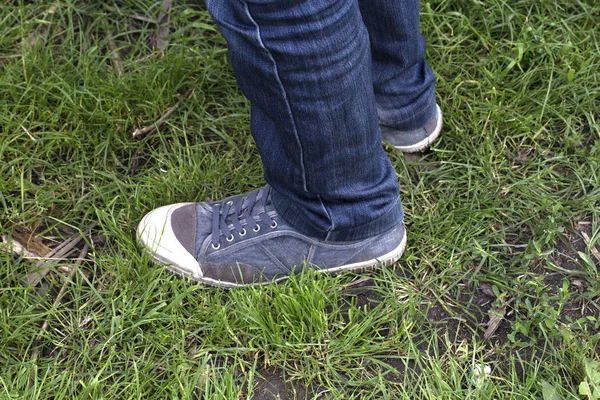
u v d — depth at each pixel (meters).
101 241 1.88
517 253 1.82
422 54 1.84
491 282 1.77
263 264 1.71
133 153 2.09
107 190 1.97
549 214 1.89
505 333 1.67
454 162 2.01
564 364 1.57
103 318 1.69
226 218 1.73
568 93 2.13
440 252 1.82
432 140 2.04
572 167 1.99
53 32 2.32
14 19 2.31
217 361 1.63
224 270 1.72
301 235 1.66
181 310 1.71
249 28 1.21
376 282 1.75
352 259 1.72
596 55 2.17
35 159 1.99
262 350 1.64
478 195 1.94
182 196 1.95
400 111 1.92
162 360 1.61
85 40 2.30
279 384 1.59
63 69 2.20
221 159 2.03
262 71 1.26
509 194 1.95
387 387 1.57
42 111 2.09
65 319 1.70
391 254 1.75
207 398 1.50
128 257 1.79
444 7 2.31
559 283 1.76
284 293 1.69
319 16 1.17
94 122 2.10
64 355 1.64
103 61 2.22
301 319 1.64
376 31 1.73
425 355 1.63
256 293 1.68
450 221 1.87
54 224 1.89
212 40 2.36
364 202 1.55
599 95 2.14
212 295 1.75
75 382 1.56
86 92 2.10
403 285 1.75
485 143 2.03
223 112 2.20
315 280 1.72
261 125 1.47
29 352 1.64
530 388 1.54
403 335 1.66
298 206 1.58
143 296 1.70
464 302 1.74
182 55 2.22
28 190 1.95
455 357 1.61
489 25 2.31
